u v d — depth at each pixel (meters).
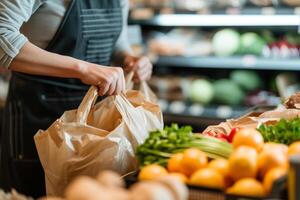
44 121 2.06
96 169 1.46
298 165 1.02
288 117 1.79
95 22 2.05
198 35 3.90
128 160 1.49
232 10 3.56
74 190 0.92
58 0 1.92
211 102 3.80
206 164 1.24
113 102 1.61
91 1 2.02
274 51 3.60
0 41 1.66
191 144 1.33
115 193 0.91
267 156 1.17
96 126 1.62
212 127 1.73
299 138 1.47
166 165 1.31
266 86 3.79
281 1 3.47
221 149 1.32
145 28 4.08
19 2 1.70
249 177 1.17
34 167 2.09
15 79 2.07
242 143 1.30
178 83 3.88
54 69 1.68
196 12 3.68
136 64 2.14
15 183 2.13
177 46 3.80
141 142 1.53
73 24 1.96
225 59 3.66
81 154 1.46
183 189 0.96
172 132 1.36
